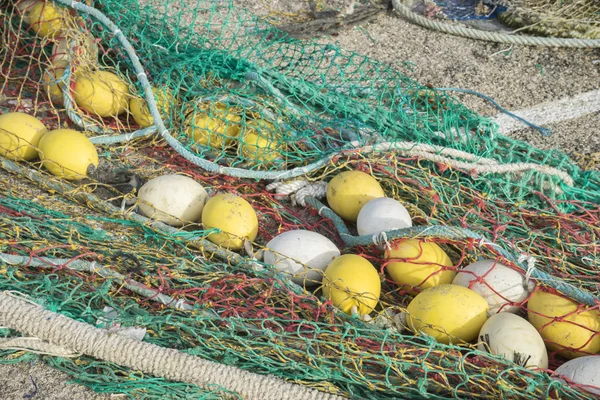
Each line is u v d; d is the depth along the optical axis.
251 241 1.95
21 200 2.00
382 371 1.71
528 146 2.23
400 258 1.83
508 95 2.54
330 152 2.14
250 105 2.21
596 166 2.24
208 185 2.14
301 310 1.80
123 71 2.41
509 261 1.83
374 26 2.87
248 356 1.71
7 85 2.42
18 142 2.10
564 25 2.78
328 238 2.04
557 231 2.00
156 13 2.54
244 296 1.86
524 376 1.63
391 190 2.11
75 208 2.04
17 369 1.75
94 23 2.35
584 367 1.64
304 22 2.85
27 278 1.85
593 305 1.75
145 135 2.21
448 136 2.22
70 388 1.72
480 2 2.97
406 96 2.40
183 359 1.68
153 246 1.95
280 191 2.10
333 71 2.60
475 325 1.73
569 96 2.52
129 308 1.80
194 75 2.31
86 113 2.27
